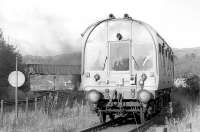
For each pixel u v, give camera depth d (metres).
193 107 19.52
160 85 13.73
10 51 32.31
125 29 13.54
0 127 12.74
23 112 16.75
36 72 47.28
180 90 29.12
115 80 13.34
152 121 13.65
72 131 11.98
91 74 13.63
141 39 13.37
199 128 12.43
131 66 13.30
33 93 33.03
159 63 13.41
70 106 20.88
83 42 13.87
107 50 13.60
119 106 13.13
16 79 15.50
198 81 33.75
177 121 13.62
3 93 28.44
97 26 13.85
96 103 13.31
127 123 14.09
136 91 13.10
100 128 12.38
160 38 14.70
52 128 12.47
